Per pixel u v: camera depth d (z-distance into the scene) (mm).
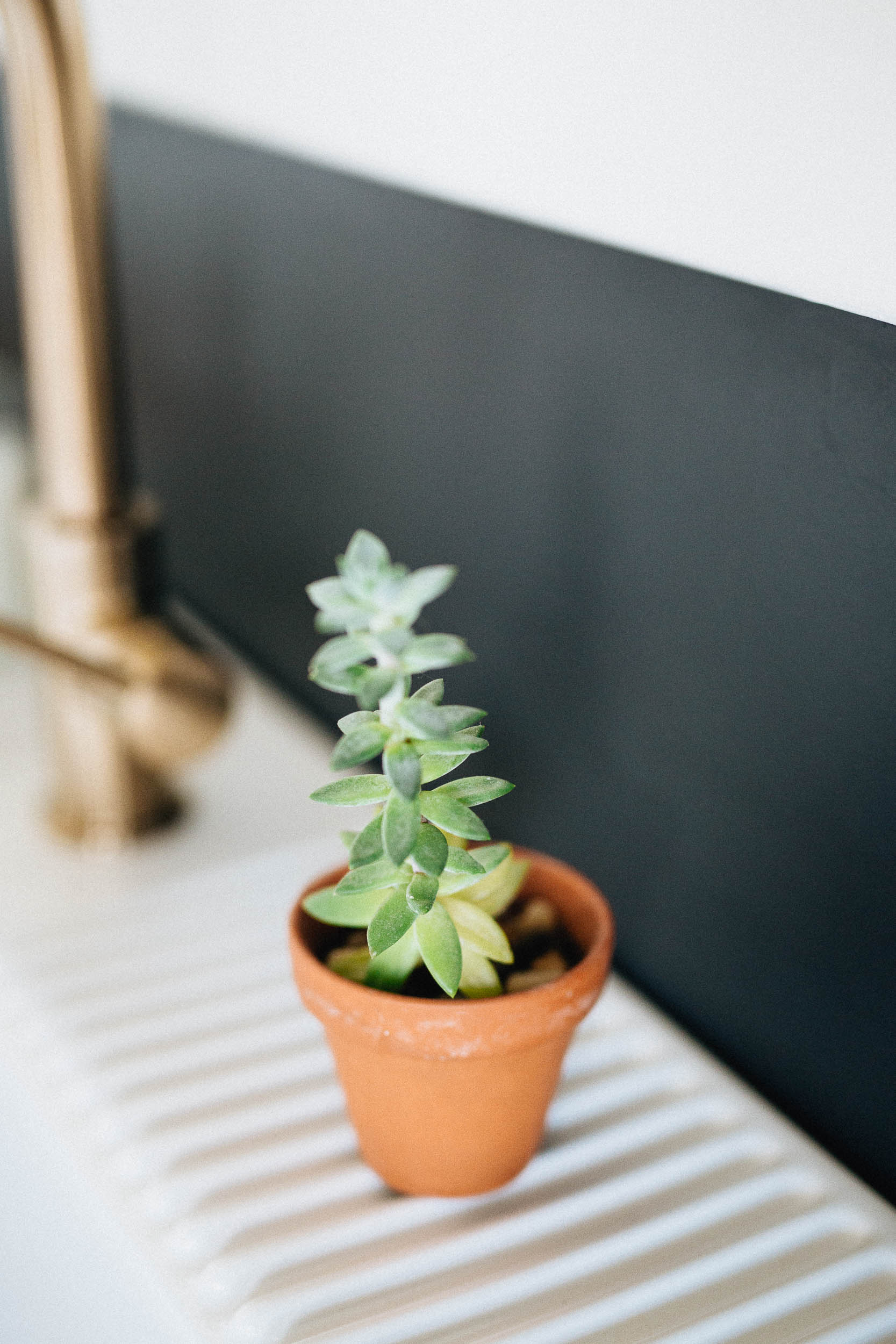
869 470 651
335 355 854
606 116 703
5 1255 753
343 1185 679
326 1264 654
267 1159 687
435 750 642
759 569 688
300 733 933
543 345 743
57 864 842
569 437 742
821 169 647
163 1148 688
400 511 837
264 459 931
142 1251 658
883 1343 637
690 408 697
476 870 640
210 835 863
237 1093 709
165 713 822
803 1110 710
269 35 847
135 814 856
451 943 635
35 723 968
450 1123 653
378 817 636
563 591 761
